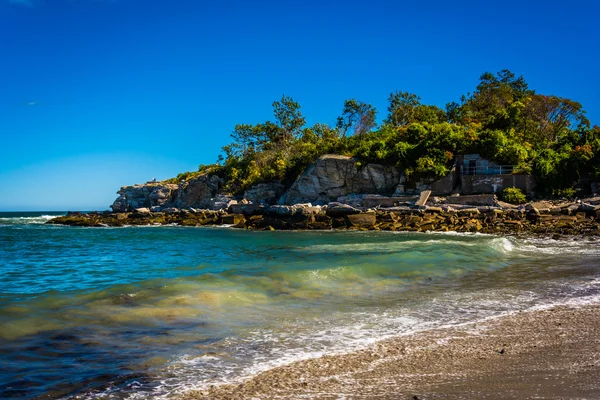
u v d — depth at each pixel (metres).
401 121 79.88
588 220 34.53
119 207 91.94
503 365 7.21
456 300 12.25
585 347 8.07
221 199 72.12
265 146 84.69
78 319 9.83
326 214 45.12
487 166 52.03
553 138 66.75
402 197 50.56
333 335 9.00
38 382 6.60
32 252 26.69
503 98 73.00
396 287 13.95
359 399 5.97
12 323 9.30
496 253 21.30
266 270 15.71
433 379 6.65
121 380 6.69
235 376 6.85
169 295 11.80
